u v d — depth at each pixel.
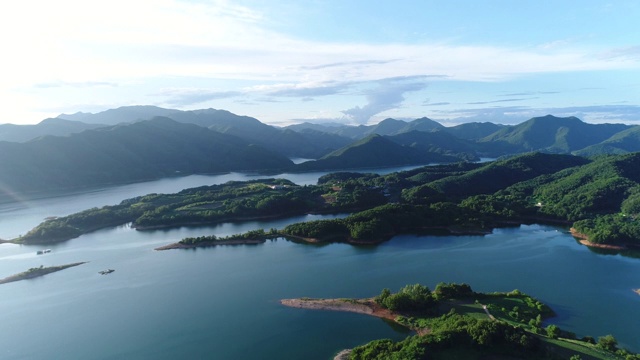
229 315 150.50
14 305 165.75
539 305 144.38
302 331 136.88
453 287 151.62
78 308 161.00
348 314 146.88
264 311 152.88
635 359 105.88
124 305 162.38
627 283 170.62
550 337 120.25
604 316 141.25
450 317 129.50
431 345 107.31
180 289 176.62
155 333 139.62
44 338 139.12
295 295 165.75
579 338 124.00
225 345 130.38
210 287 177.62
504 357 105.25
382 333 133.00
